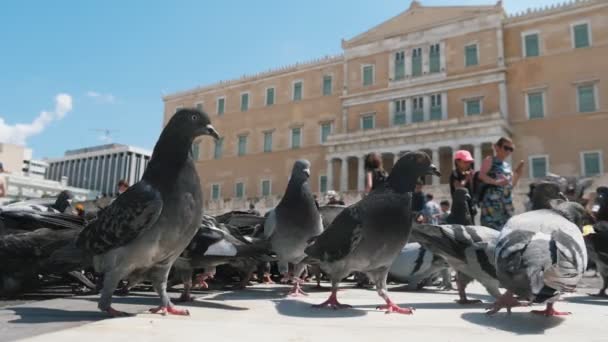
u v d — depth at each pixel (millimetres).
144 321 3336
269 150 56906
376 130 44812
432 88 45875
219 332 3008
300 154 54188
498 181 6891
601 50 39438
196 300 4836
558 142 40000
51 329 3041
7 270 4938
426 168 4238
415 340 2893
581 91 39938
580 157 38938
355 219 4160
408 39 48281
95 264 3713
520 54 42812
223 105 61844
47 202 8875
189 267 4707
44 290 5840
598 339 2980
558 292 3264
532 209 4359
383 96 48781
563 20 41406
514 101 42469
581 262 3188
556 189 4285
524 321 3707
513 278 3090
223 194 59219
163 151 3650
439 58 46250
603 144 38188
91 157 155375
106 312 3670
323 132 53062
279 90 57406
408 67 47875
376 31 51188
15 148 108062
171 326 3168
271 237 5887
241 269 6324
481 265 4391
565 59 40812
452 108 44719
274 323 3447
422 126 42219
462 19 45406
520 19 43219
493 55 43438
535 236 3287
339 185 48969
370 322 3584
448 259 4711
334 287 4441
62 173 158750
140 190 3496
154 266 3770
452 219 5922
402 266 6637
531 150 40969
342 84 52688
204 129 3678
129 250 3502
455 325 3482
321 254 4418
